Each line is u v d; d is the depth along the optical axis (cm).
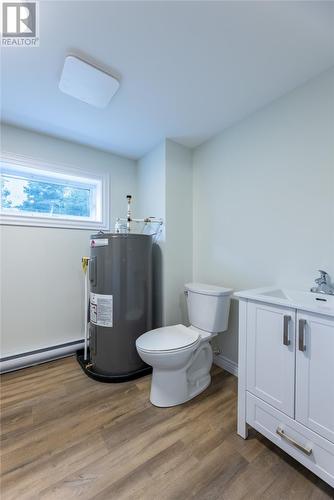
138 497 99
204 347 179
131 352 193
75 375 193
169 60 132
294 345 107
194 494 100
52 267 221
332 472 94
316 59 132
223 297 182
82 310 237
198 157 237
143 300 202
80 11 104
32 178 221
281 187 163
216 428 137
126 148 245
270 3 102
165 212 223
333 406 95
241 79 148
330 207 138
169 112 183
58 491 101
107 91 155
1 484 103
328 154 139
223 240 209
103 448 122
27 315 208
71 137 222
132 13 106
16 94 162
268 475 108
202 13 106
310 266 147
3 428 136
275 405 114
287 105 160
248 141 188
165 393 155
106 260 190
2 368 191
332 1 101
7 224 199
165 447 123
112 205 257
